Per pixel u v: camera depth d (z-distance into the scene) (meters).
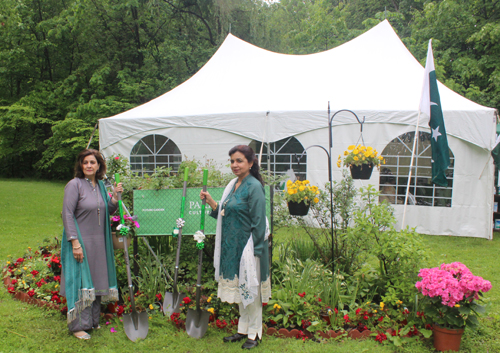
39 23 16.77
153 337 2.90
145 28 18.17
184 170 3.43
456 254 5.23
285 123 6.46
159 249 3.86
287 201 3.71
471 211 6.20
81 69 16.52
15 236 6.07
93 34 17.03
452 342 2.66
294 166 6.93
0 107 15.43
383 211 3.46
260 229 2.57
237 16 17.64
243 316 2.82
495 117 5.88
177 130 7.01
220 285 2.76
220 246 2.78
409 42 14.63
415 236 3.31
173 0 17.42
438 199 6.41
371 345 2.78
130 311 3.10
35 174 18.48
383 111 6.15
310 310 3.01
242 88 7.70
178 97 8.05
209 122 6.80
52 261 3.94
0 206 9.20
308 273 3.37
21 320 3.14
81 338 2.86
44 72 18.61
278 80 7.82
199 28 18.41
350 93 6.88
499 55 13.05
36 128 17.97
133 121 7.17
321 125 6.37
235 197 2.68
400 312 3.00
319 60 8.46
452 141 6.18
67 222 2.74
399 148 6.67
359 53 8.13
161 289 3.42
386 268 3.45
